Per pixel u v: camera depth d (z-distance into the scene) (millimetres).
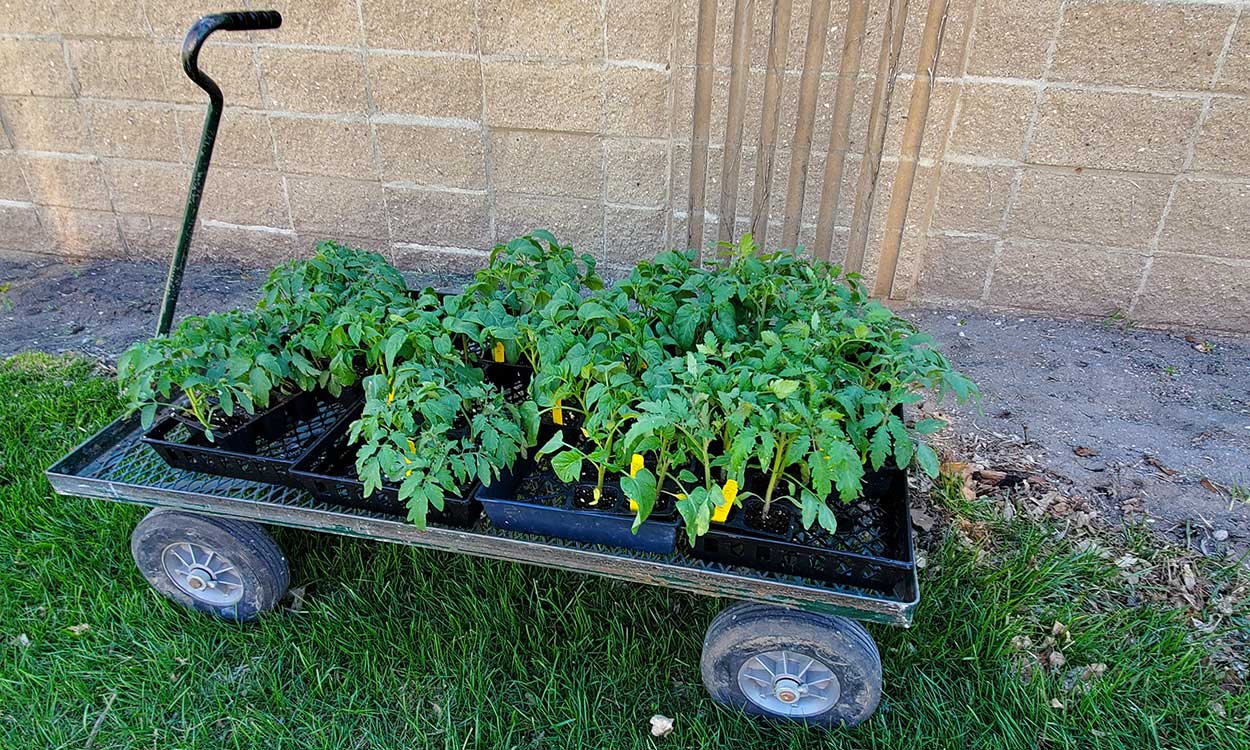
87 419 3121
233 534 2096
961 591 2326
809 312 2197
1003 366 3355
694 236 3740
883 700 2064
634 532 1845
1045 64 3117
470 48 3512
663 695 2096
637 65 3389
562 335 2070
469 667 2150
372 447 1846
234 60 3766
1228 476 2717
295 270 2639
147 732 2035
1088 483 2707
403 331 2105
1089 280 3551
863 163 3416
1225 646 2178
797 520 1975
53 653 2217
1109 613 2268
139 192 4301
